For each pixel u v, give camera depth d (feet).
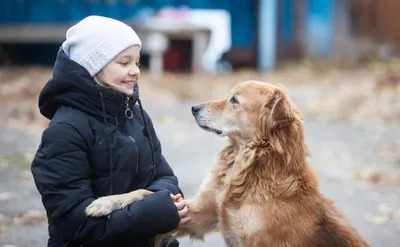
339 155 36.40
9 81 56.24
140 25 66.44
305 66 72.43
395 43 78.79
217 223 17.54
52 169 14.17
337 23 75.82
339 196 28.48
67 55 14.93
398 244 22.22
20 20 72.79
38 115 44.42
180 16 71.41
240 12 75.72
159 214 14.82
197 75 67.00
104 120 14.70
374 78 61.72
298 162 16.44
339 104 51.60
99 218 14.43
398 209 26.53
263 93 17.17
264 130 16.63
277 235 15.79
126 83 15.11
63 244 14.94
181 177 30.68
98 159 14.69
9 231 22.86
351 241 15.81
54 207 14.24
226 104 17.83
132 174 15.23
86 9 73.20
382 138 41.14
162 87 58.03
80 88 14.56
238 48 75.56
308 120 47.39
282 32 75.56
